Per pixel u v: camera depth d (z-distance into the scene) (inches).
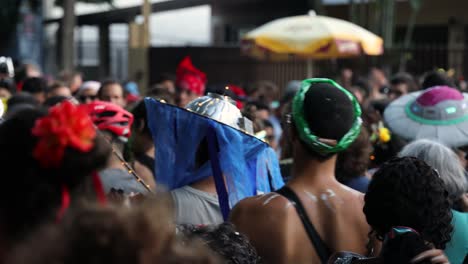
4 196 62.4
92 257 49.3
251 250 90.4
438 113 182.4
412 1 641.6
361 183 151.7
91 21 759.1
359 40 455.8
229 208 128.1
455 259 122.6
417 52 669.3
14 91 329.4
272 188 139.3
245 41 469.1
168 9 697.6
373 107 247.3
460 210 134.4
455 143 177.9
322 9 700.0
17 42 843.4
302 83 110.8
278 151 260.8
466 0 692.1
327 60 625.3
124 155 167.6
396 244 89.8
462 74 650.8
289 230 105.3
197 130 131.6
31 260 50.8
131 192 110.7
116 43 778.8
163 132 134.1
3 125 64.7
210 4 714.2
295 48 446.9
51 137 61.4
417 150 135.9
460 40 704.4
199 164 132.9
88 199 62.1
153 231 51.1
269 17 765.9
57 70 817.5
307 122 107.5
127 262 49.8
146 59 647.1
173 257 52.6
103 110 168.2
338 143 107.2
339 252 103.0
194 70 309.4
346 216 107.7
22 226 62.0
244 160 131.9
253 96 406.6
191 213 127.7
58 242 50.2
